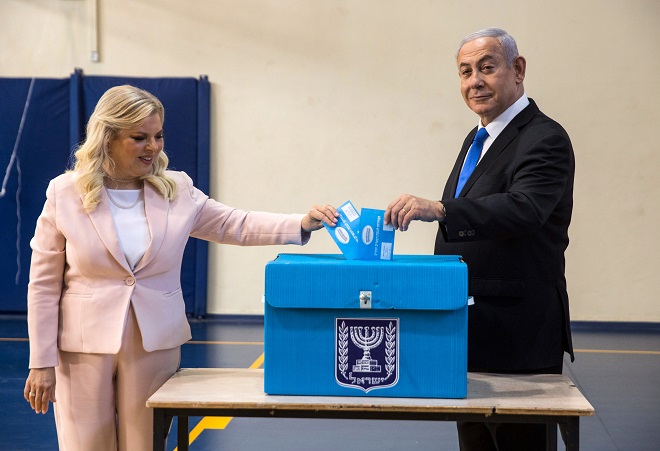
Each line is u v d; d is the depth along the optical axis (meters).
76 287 2.18
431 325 1.95
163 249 2.19
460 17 6.65
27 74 6.87
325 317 1.96
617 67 6.56
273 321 1.97
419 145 6.75
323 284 1.93
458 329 1.95
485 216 2.04
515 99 2.35
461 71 2.39
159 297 2.21
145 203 2.21
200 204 2.35
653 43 6.52
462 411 1.90
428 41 6.69
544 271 2.25
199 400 1.95
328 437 3.92
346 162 6.81
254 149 6.86
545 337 2.25
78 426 2.17
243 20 6.79
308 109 6.80
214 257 6.95
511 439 2.31
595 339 6.29
